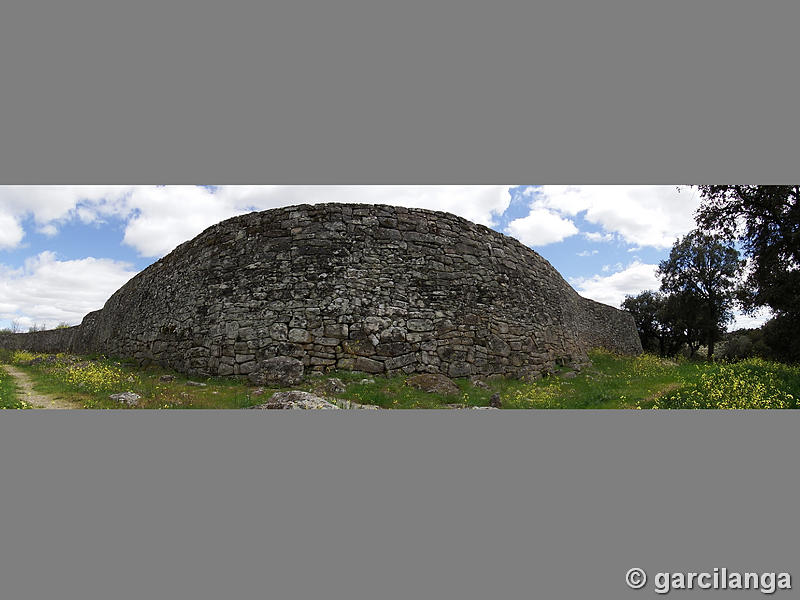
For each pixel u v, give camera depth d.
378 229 12.35
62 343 30.50
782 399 9.77
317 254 11.86
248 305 11.79
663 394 10.53
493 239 14.24
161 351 14.08
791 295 13.52
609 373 15.72
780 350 20.72
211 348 11.99
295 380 10.31
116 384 10.91
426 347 11.87
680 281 34.06
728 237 14.29
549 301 16.00
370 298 11.71
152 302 15.51
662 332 40.03
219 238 13.04
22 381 12.84
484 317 13.05
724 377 10.87
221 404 8.58
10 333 39.75
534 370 13.98
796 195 12.50
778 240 13.41
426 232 12.84
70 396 9.68
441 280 12.62
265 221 12.45
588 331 24.55
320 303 11.45
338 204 12.36
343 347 11.23
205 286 12.77
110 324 20.11
